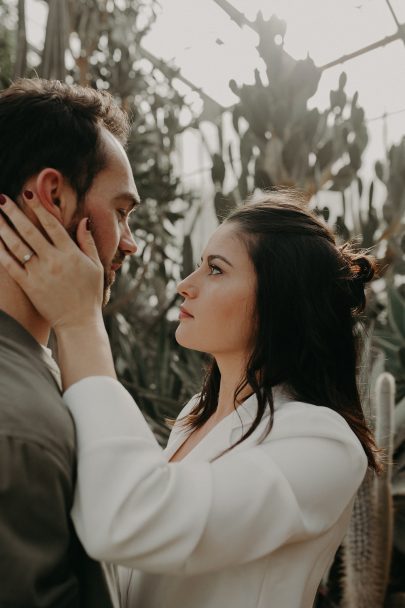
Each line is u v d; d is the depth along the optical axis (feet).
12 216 2.40
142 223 13.16
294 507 2.33
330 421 2.63
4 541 1.86
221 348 3.14
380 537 6.76
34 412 2.02
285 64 9.50
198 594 2.58
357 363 3.50
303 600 2.69
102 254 2.62
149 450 2.22
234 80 9.64
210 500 2.20
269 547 2.32
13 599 1.87
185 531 2.11
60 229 2.42
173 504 2.14
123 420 2.23
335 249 3.19
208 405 3.71
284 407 2.80
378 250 10.73
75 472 2.18
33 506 1.94
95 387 2.27
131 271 13.64
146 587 2.80
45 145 2.46
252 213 3.18
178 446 3.71
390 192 9.94
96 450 2.13
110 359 2.41
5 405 1.96
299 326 3.03
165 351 11.05
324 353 3.03
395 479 8.25
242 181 9.21
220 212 9.09
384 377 6.58
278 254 3.04
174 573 2.23
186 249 10.17
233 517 2.22
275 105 9.06
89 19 10.75
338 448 2.59
